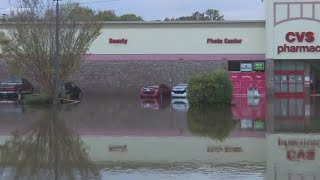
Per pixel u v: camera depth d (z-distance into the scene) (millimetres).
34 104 47219
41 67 48281
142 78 73062
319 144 21438
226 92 49000
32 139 22906
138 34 73062
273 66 67688
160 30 72750
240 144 21641
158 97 65938
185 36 72375
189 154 19000
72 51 49875
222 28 71750
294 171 15422
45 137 23703
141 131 26781
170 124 30188
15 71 49562
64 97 52312
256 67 70875
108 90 73438
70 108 43438
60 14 49250
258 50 71125
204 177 14531
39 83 49562
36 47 48062
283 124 29984
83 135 24891
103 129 27594
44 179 14289
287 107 45375
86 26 50750
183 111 40656
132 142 22500
